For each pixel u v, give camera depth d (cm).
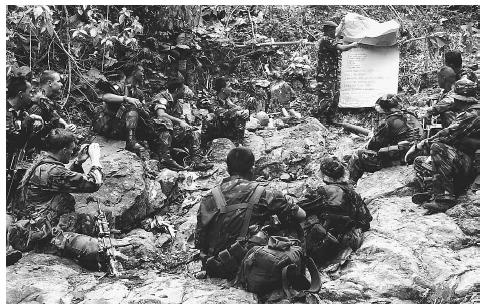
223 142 839
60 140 600
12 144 645
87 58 912
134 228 685
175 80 873
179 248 656
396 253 566
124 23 936
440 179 629
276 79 1030
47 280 549
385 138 724
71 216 609
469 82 656
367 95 980
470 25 1105
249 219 533
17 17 810
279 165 805
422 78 1055
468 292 527
